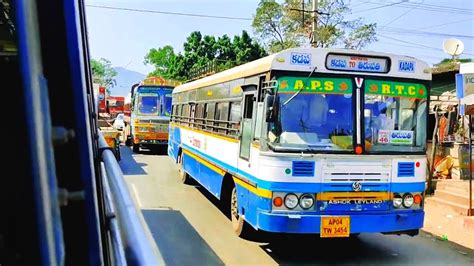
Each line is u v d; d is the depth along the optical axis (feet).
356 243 23.97
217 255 20.84
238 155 22.99
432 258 21.63
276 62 18.54
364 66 19.40
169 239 23.13
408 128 19.98
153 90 64.28
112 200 5.38
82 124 4.45
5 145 3.75
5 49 6.19
